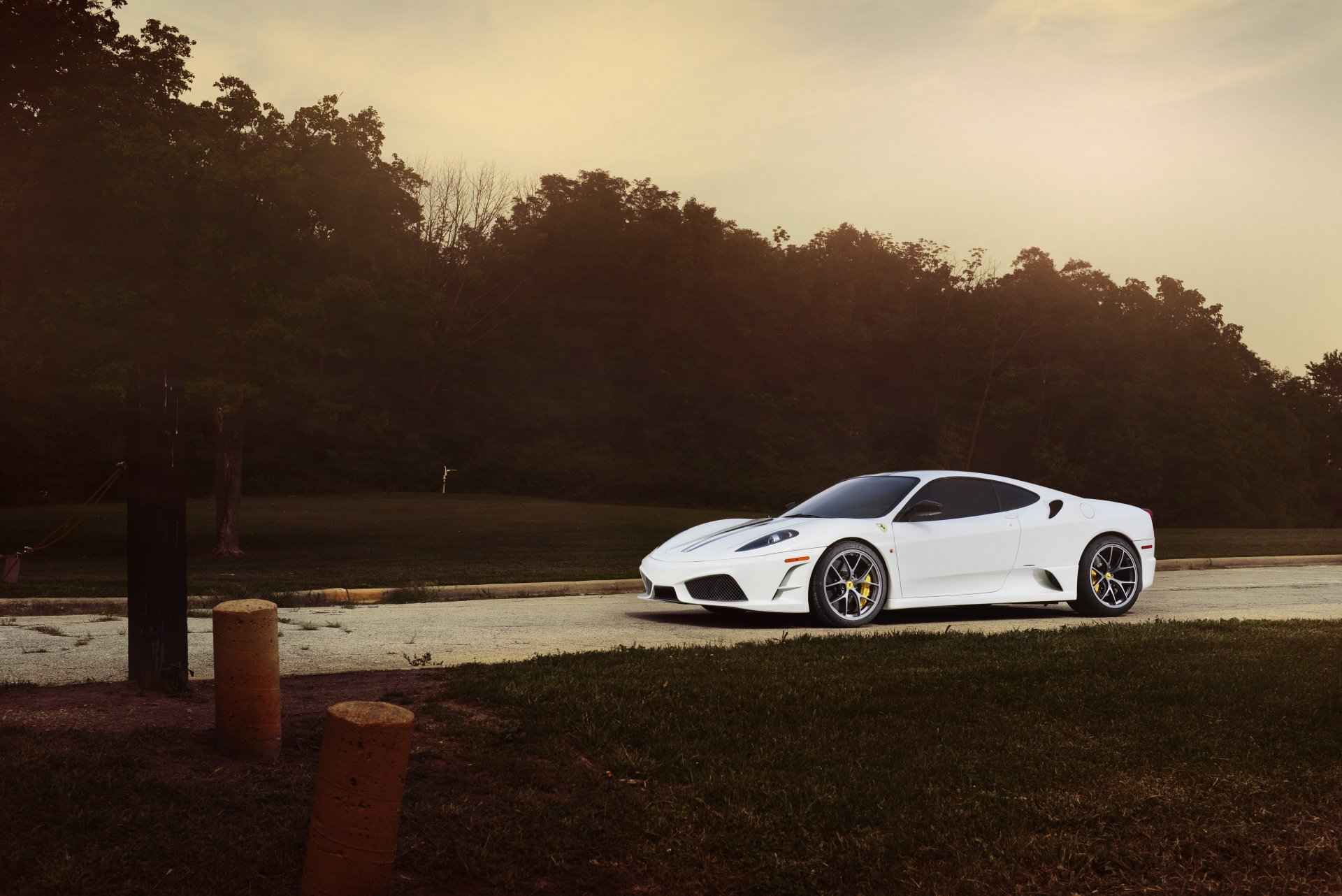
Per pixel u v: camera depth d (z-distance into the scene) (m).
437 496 43.00
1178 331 72.44
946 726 4.15
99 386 16.47
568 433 59.00
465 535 21.38
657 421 63.50
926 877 2.81
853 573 8.04
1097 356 69.12
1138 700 4.61
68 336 16.78
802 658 5.55
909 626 8.11
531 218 64.38
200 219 16.81
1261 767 3.67
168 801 3.06
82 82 18.00
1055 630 6.85
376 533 22.25
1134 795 3.37
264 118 18.06
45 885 2.52
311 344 18.41
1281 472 72.75
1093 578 9.02
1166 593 10.85
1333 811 3.30
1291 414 77.94
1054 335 70.44
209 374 17.66
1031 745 3.89
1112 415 66.50
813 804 3.25
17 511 32.69
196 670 5.49
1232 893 2.79
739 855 2.94
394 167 19.41
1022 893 2.76
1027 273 72.56
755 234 72.06
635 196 70.06
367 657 6.14
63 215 17.47
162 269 17.08
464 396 56.91
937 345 68.25
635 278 64.12
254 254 16.97
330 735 2.44
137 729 3.72
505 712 4.24
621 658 5.54
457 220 57.00
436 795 3.28
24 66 17.73
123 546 20.66
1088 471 65.81
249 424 45.81
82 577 12.10
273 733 3.55
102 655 6.05
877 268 76.94
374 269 18.95
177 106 18.72
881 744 3.90
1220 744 3.93
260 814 3.03
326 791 2.43
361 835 2.40
